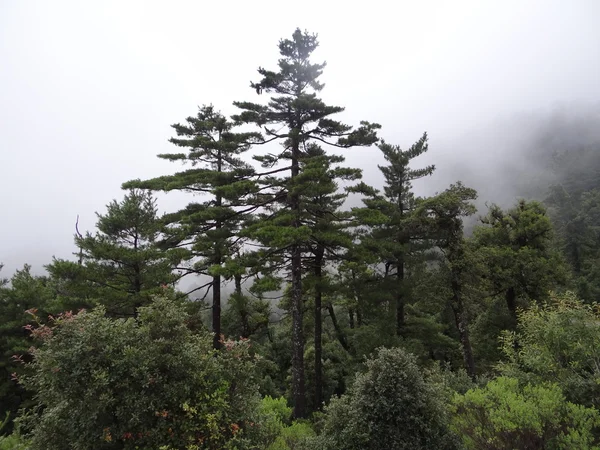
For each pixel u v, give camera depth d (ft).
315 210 54.54
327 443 21.66
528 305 65.36
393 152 65.05
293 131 48.11
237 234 50.90
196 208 58.70
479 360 67.92
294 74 50.67
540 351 28.53
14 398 55.42
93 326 17.52
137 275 49.70
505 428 21.45
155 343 18.38
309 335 81.05
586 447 19.19
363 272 58.18
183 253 50.98
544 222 73.46
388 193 66.69
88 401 16.21
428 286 52.03
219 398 18.40
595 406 23.38
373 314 56.80
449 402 26.21
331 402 23.77
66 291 50.11
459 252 51.03
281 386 71.36
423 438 20.72
